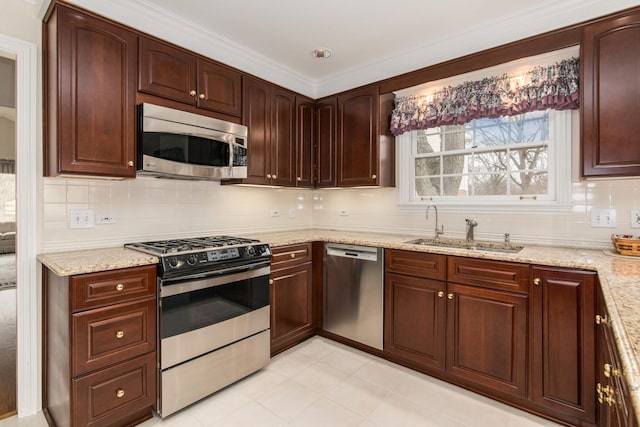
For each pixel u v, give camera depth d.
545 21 2.13
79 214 2.08
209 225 2.79
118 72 1.93
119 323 1.69
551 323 1.83
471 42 2.44
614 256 1.90
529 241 2.42
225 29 2.41
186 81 2.26
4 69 3.09
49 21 1.87
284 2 2.09
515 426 1.83
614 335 0.83
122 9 2.03
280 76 3.06
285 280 2.65
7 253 5.66
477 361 2.09
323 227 3.67
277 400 2.06
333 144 3.18
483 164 2.73
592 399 1.71
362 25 2.36
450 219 2.79
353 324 2.71
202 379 2.01
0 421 1.86
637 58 1.78
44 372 1.96
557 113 2.31
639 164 1.77
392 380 2.30
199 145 2.27
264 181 2.80
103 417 1.65
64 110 1.75
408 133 3.05
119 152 1.93
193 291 1.95
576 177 2.24
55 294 1.77
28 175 1.90
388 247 2.48
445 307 2.22
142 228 2.37
